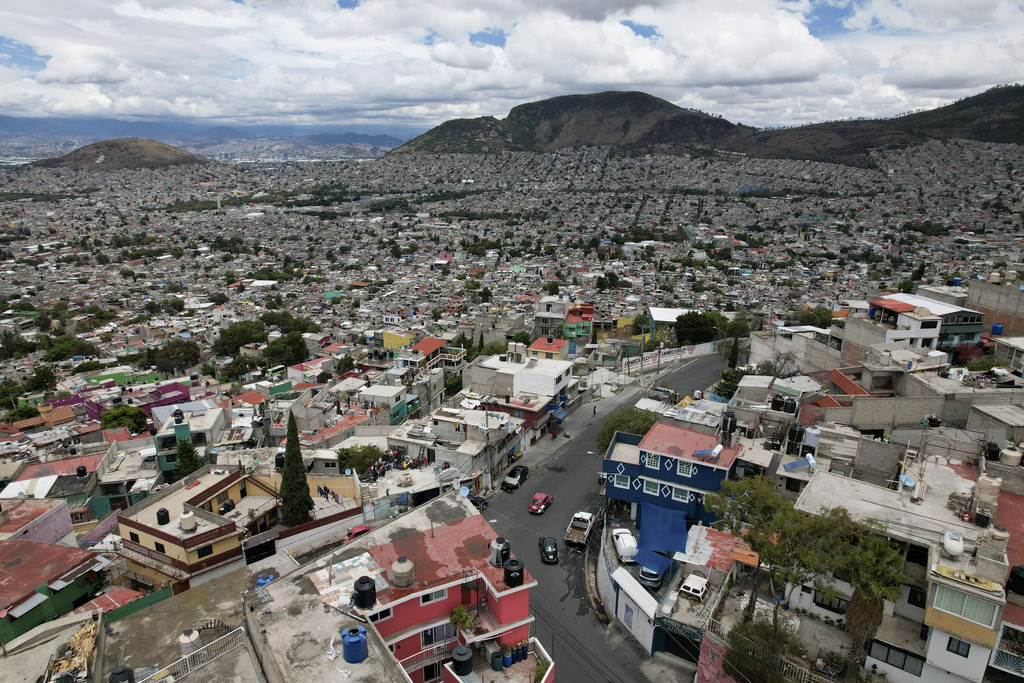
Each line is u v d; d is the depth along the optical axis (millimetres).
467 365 108375
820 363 93438
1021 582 32344
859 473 48031
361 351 128375
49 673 30344
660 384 105312
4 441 78062
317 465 61500
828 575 35031
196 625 35250
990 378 63719
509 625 35938
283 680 27766
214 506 50312
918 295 100438
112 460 67562
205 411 78375
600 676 41875
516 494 68312
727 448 52375
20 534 46062
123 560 47219
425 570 36500
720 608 40844
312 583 35312
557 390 87250
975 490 36375
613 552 52250
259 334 151750
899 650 33312
